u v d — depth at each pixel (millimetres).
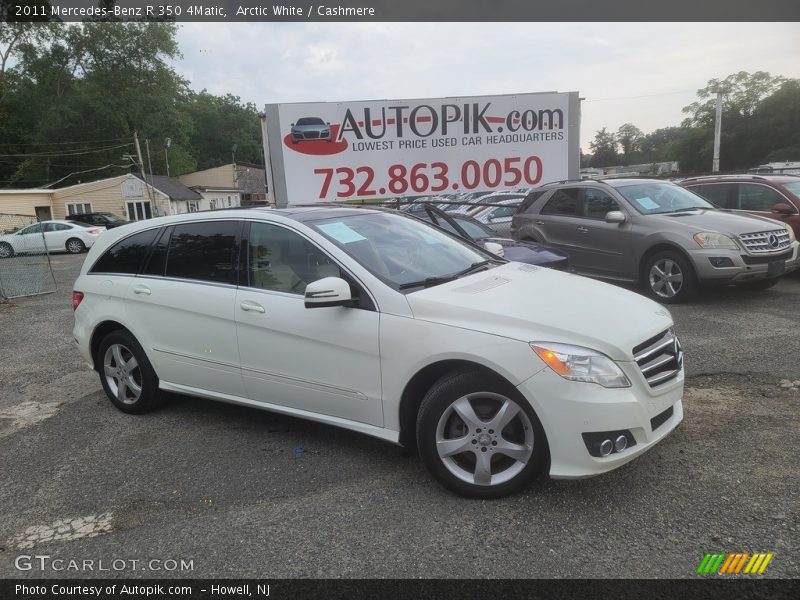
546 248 7520
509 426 3184
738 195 9531
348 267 3688
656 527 2947
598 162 126750
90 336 5004
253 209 4375
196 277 4398
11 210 37094
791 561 2652
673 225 7836
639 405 3027
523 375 3014
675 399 3355
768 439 3809
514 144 11328
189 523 3242
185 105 64625
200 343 4309
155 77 52062
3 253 12883
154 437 4430
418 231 4496
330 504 3340
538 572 2674
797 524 2898
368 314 3531
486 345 3115
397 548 2902
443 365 3291
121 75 50781
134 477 3807
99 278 4992
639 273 8227
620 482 3377
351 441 4160
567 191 9375
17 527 3316
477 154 11273
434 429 3277
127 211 41281
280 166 10969
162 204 43812
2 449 4391
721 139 57281
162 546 3049
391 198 11227
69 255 24781
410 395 3441
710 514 3025
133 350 4766
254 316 3973
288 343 3834
